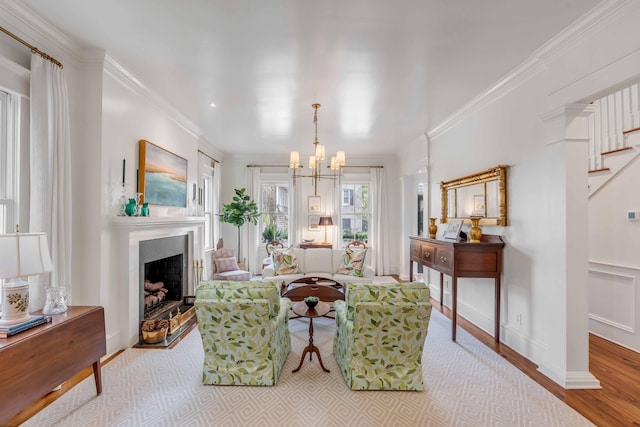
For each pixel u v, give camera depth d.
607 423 2.07
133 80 3.27
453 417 2.14
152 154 3.69
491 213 3.65
